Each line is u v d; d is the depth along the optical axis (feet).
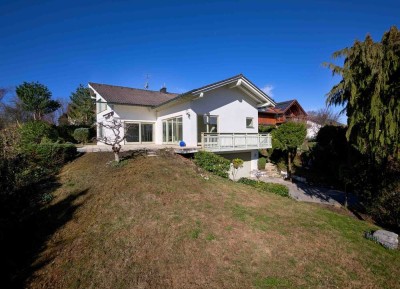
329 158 53.93
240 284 13.83
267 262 15.89
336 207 34.86
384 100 23.93
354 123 27.25
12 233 19.90
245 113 57.77
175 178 29.86
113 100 55.42
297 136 54.34
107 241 17.71
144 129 61.67
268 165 65.16
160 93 73.87
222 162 40.98
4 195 24.21
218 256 16.16
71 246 17.46
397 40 22.31
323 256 17.15
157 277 14.28
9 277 14.82
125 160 35.88
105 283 13.92
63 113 136.05
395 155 25.07
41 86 95.50
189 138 47.83
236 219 21.42
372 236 20.85
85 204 23.58
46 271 15.19
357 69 25.44
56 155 37.52
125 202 23.18
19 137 41.42
